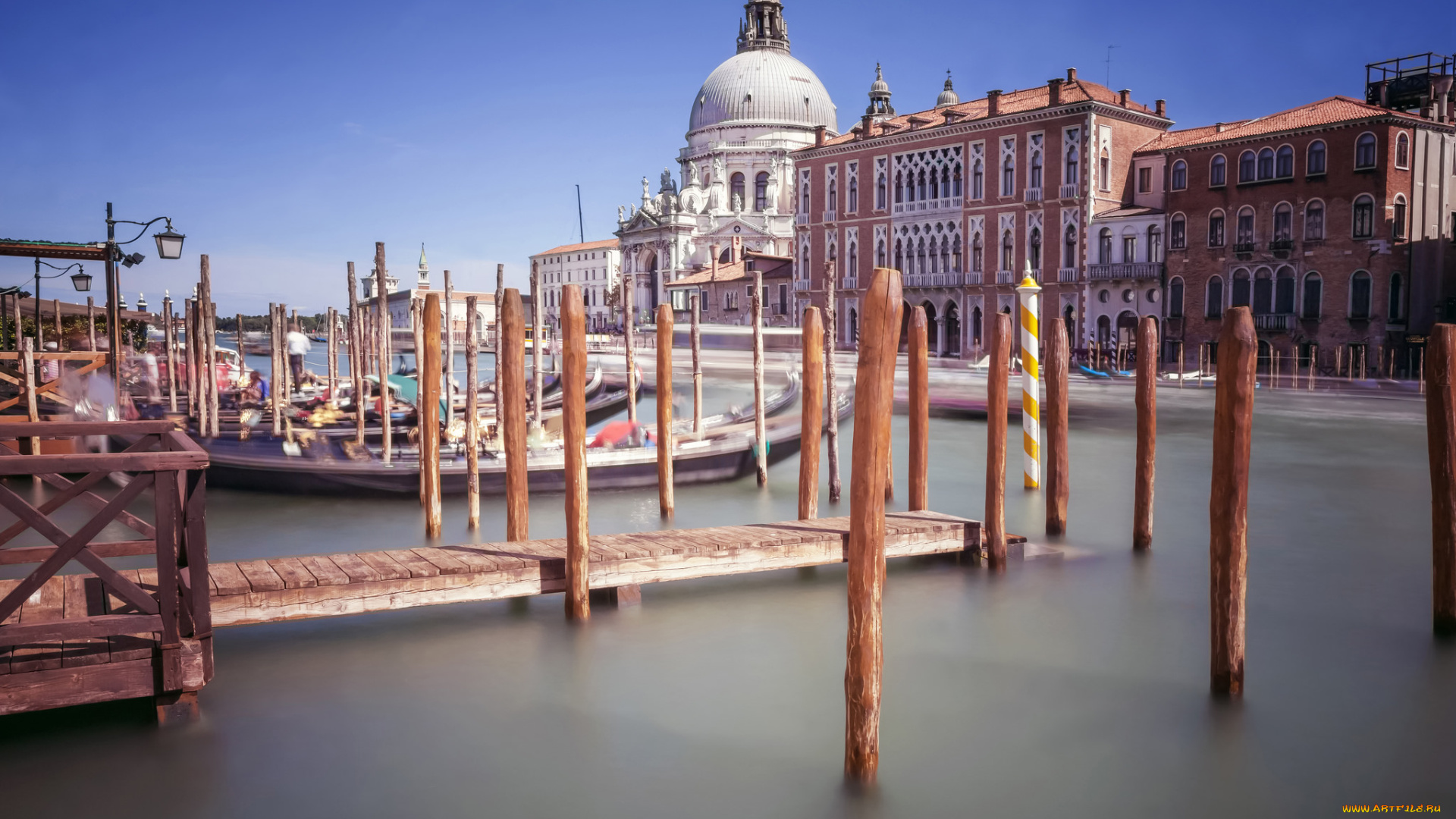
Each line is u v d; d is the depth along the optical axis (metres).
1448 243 42.16
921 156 57.81
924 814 6.02
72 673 6.29
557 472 15.82
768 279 71.00
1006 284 53.25
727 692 7.83
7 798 6.12
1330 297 41.03
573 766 6.65
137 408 23.19
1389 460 20.50
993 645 8.81
